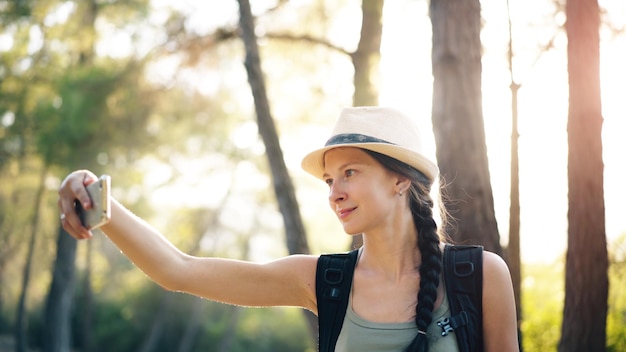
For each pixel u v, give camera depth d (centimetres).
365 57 1020
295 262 284
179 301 3192
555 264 1063
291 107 1357
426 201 278
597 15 580
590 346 583
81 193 240
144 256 267
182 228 2919
